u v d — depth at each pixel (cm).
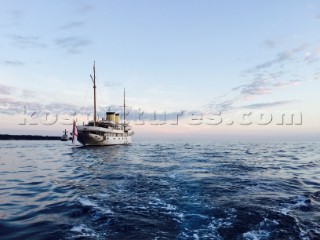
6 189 1789
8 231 977
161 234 964
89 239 910
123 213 1214
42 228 1012
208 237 942
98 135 6719
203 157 4309
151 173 2458
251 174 2411
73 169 2880
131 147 7756
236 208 1288
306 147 9200
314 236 949
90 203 1382
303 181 2098
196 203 1388
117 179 2141
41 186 1894
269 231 996
